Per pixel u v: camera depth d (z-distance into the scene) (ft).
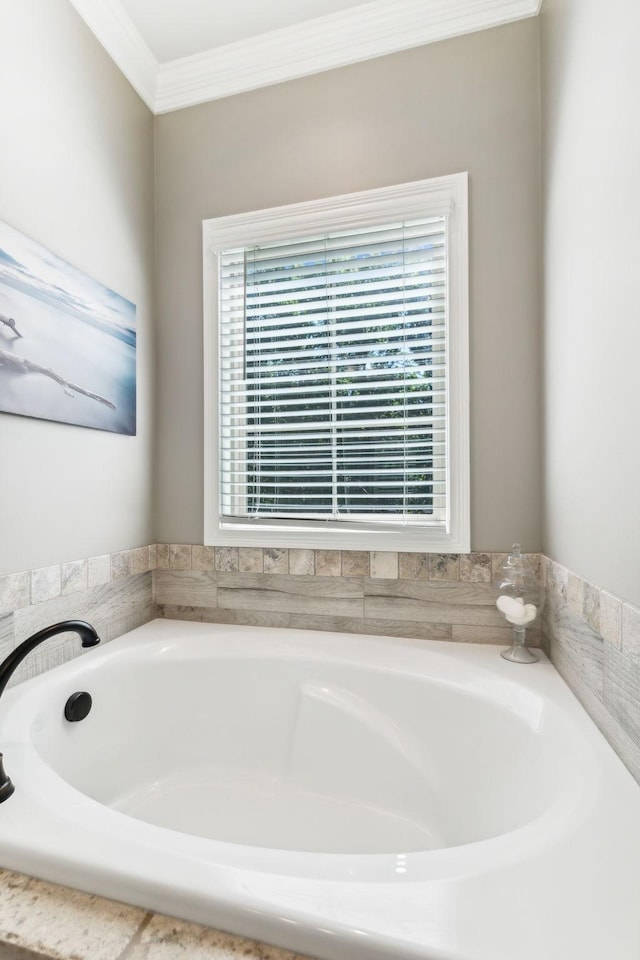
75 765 4.34
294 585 5.97
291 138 6.02
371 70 5.74
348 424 5.89
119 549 5.77
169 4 5.45
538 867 2.12
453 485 5.45
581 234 3.83
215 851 2.28
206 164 6.36
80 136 5.18
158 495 6.48
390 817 4.44
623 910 1.89
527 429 5.24
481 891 1.99
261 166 6.14
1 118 4.19
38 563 4.57
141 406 6.24
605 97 3.31
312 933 1.85
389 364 5.85
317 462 6.07
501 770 3.90
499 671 4.56
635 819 2.43
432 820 4.28
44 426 4.66
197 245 6.41
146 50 5.99
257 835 4.28
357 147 5.77
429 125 5.53
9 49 4.28
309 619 5.91
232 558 6.20
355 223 5.76
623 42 2.99
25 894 2.18
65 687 4.35
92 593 5.27
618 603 3.09
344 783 4.73
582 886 2.01
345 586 5.78
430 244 5.63
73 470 5.04
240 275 6.34
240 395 6.38
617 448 3.12
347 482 5.97
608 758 3.02
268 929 1.91
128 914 2.07
